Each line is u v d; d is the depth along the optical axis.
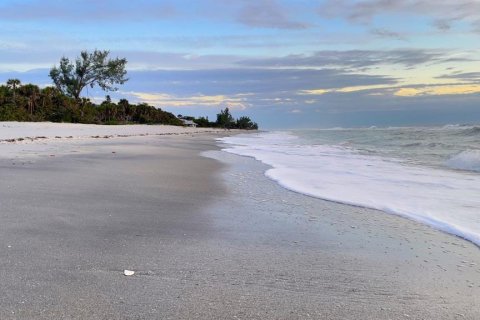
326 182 8.57
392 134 29.81
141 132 33.66
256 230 5.02
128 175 8.94
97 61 45.44
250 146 20.62
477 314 2.94
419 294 3.27
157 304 2.98
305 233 4.93
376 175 9.53
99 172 9.15
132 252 4.04
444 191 7.48
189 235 4.72
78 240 4.31
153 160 12.33
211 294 3.18
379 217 5.73
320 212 5.99
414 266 3.88
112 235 4.55
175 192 7.23
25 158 11.23
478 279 3.58
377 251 4.30
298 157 14.11
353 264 3.91
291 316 2.87
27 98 33.97
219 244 4.43
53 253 3.89
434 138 23.27
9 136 19.14
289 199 6.89
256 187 8.01
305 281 3.49
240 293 3.21
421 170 10.39
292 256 4.11
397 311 2.97
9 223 4.78
